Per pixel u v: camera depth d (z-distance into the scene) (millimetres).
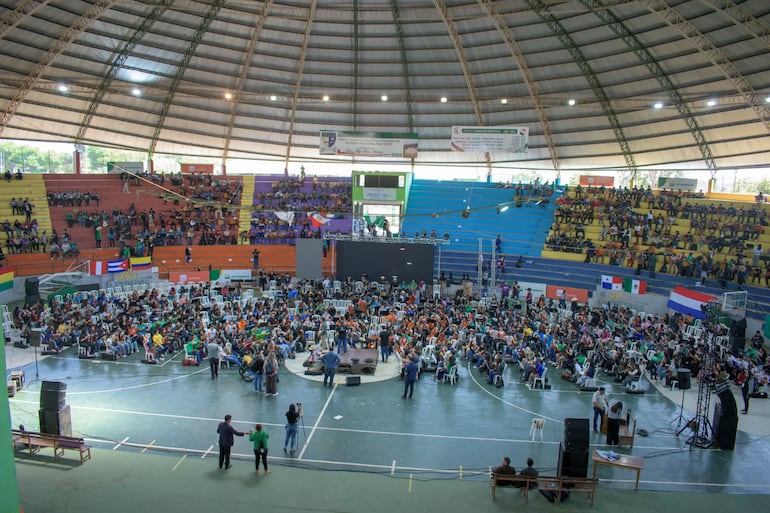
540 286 45719
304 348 32219
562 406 24812
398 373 28688
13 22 36375
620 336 33375
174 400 24359
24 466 18172
